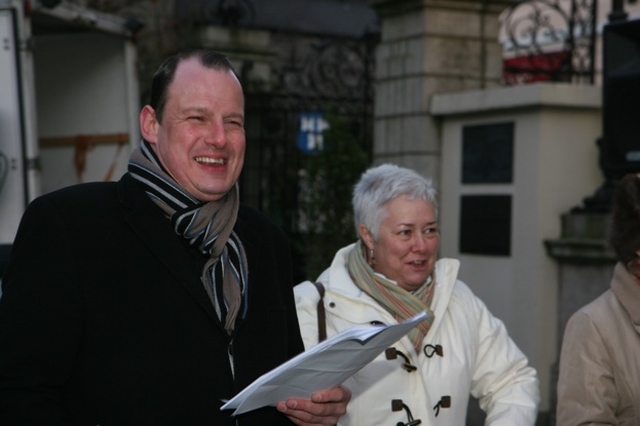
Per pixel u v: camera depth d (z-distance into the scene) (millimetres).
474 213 6629
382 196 3180
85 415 2295
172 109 2424
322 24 13672
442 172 6938
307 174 7406
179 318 2373
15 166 6125
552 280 6191
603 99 5188
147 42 10750
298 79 11320
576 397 2975
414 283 3184
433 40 6910
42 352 2227
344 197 7254
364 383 3088
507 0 7145
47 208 2350
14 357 2209
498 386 3311
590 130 6328
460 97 6617
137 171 2479
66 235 2320
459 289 3395
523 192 6270
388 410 3082
